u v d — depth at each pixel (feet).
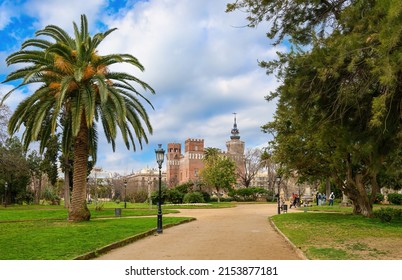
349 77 34.65
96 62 73.31
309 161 82.17
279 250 39.83
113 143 88.94
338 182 85.40
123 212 112.47
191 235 54.49
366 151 39.78
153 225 64.44
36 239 45.21
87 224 67.92
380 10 30.25
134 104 75.72
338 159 75.46
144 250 40.19
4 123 139.23
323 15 39.73
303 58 35.45
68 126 79.51
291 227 61.57
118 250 40.40
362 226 62.13
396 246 39.86
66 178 146.10
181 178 426.92
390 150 41.42
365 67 32.94
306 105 38.58
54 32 76.89
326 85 36.27
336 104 37.55
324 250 36.81
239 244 44.39
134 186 341.00
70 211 75.31
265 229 63.41
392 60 27.55
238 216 98.68
